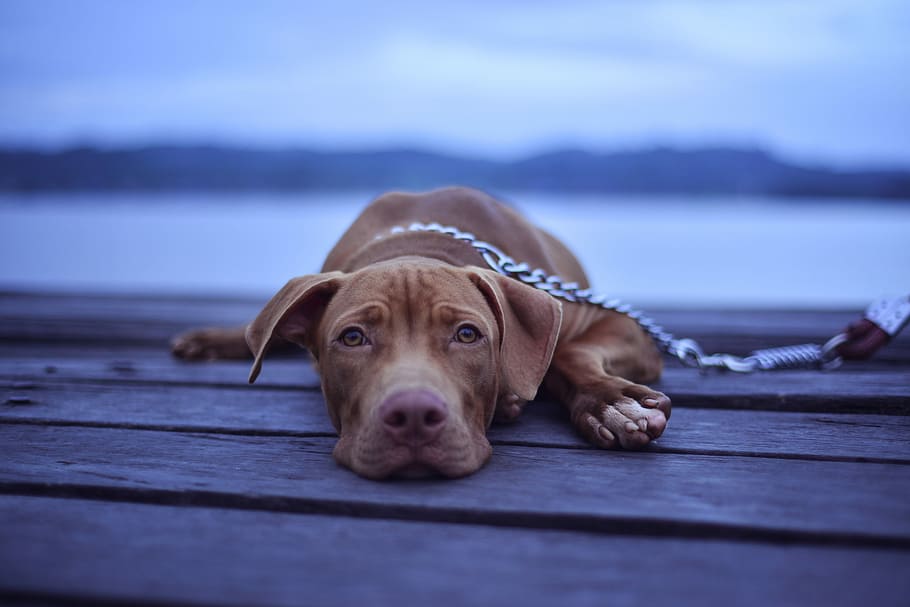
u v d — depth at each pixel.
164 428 0.80
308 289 0.75
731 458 0.70
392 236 0.89
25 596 0.51
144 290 2.17
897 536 0.55
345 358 0.71
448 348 0.71
